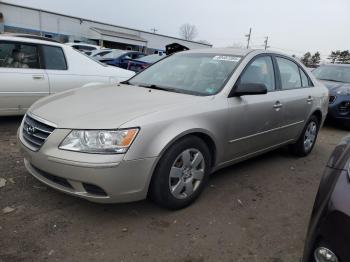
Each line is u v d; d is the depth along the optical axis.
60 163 2.71
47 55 5.72
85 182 2.68
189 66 4.09
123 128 2.70
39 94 5.55
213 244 2.77
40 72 5.56
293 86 4.71
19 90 5.33
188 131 3.03
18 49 5.44
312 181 4.28
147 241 2.75
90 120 2.79
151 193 3.02
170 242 2.76
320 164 4.98
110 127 2.69
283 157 5.14
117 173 2.67
